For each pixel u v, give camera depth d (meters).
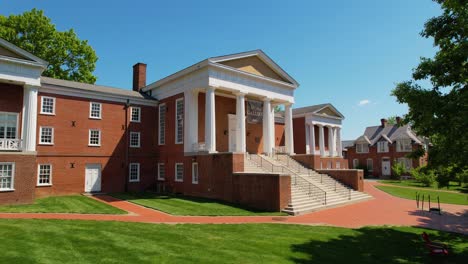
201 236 12.35
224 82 27.20
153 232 12.66
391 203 25.95
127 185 29.44
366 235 14.08
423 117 10.68
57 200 22.48
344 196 25.88
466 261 10.97
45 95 25.83
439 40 11.31
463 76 10.54
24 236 11.17
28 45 35.09
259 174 20.67
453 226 17.02
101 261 8.91
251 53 29.25
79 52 40.16
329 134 48.47
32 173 20.80
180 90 29.20
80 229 12.65
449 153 10.16
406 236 14.33
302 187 24.23
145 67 36.28
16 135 22.44
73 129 26.94
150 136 31.56
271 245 11.45
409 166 55.78
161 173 30.97
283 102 33.97
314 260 10.09
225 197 22.98
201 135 29.31
